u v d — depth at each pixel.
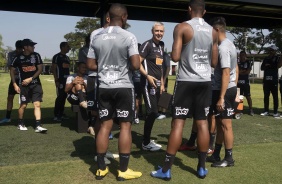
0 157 4.06
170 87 20.14
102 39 3.16
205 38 3.22
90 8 6.78
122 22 3.27
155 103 4.41
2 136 5.36
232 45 3.65
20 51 6.38
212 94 3.80
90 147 4.62
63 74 7.03
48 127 6.25
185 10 7.25
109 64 3.17
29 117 7.55
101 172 3.24
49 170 3.48
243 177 3.32
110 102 3.25
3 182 3.11
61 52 7.11
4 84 22.91
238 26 8.54
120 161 3.25
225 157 3.72
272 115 8.05
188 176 3.36
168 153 3.26
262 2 5.89
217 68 3.73
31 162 3.84
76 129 6.00
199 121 3.34
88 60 3.30
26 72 5.72
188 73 3.25
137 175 3.28
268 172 3.47
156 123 6.81
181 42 3.20
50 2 6.45
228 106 3.64
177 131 3.27
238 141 5.02
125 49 3.13
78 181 3.17
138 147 4.68
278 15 8.03
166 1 6.78
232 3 6.18
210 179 3.27
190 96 3.29
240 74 7.97
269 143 4.84
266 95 8.05
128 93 3.21
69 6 6.62
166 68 5.54
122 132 3.24
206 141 3.31
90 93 3.91
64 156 4.12
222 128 3.69
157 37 4.46
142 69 4.25
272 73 7.83
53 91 16.25
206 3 6.24
